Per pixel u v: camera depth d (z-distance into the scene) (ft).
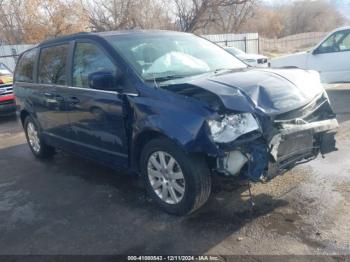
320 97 12.94
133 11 90.53
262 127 10.78
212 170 11.67
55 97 16.80
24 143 24.54
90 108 14.60
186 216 12.32
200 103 11.04
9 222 13.25
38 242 11.75
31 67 19.65
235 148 10.62
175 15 100.48
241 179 11.23
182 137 10.99
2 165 20.01
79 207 13.87
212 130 10.62
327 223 11.11
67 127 16.66
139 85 12.66
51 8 81.30
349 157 15.98
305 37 129.08
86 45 15.14
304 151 12.01
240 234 11.02
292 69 13.78
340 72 30.48
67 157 20.29
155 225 12.03
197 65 14.55
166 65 13.96
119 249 10.96
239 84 11.68
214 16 103.24
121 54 13.58
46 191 15.71
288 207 12.21
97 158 15.51
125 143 13.50
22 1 81.15
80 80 15.28
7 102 32.60
